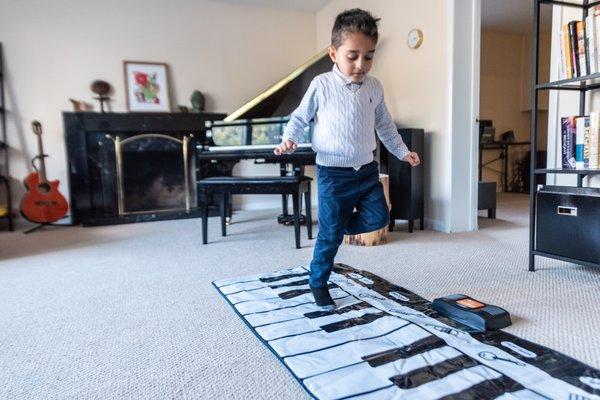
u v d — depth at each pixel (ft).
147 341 4.23
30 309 5.23
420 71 10.16
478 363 3.50
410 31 10.34
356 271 6.46
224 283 6.07
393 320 4.46
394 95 11.11
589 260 5.72
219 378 3.48
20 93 12.06
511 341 3.92
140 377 3.52
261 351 3.93
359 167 4.75
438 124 9.79
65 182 12.63
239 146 10.21
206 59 13.98
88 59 12.60
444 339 3.98
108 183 12.68
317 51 15.46
